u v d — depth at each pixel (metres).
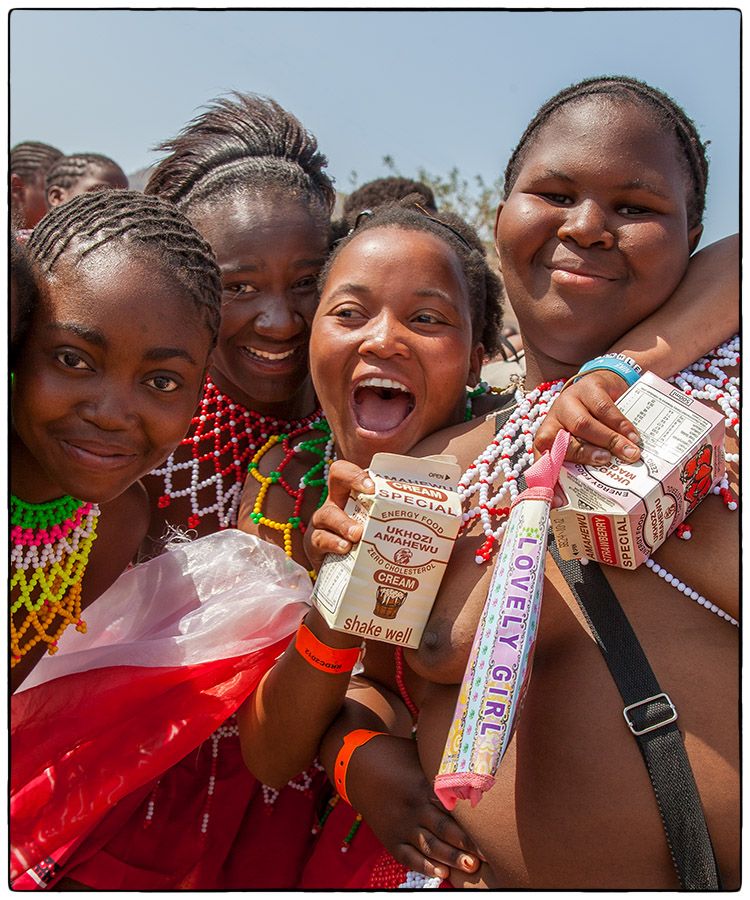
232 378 2.57
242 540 2.45
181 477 2.60
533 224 1.95
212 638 2.24
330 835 2.38
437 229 2.28
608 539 1.71
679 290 1.95
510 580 1.64
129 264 1.87
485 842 1.84
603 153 1.89
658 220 1.90
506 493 1.97
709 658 1.74
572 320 1.94
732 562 1.76
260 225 2.49
